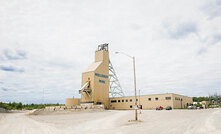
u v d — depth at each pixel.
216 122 18.73
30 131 15.20
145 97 84.56
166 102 77.50
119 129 15.70
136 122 22.33
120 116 36.19
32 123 23.42
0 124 22.38
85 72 96.69
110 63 110.56
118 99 95.56
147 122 22.00
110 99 99.31
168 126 16.56
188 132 12.45
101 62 98.50
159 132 12.97
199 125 16.42
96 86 92.12
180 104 84.75
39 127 18.33
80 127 18.08
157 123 20.03
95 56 104.31
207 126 15.45
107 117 34.72
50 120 29.03
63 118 33.66
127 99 91.69
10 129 16.84
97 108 71.00
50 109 66.50
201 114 34.56
